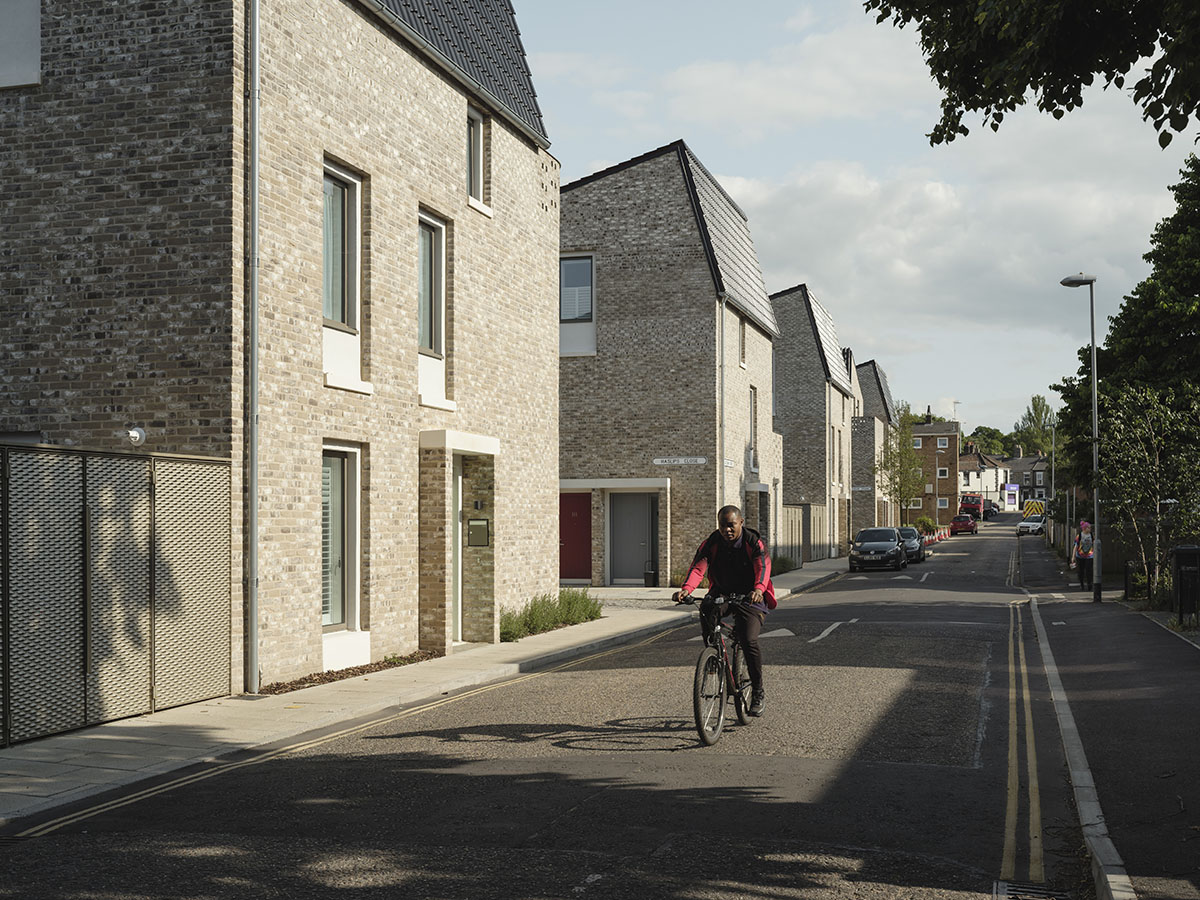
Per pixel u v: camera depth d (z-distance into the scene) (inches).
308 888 214.8
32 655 365.7
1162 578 880.9
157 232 462.0
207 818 269.4
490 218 710.5
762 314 1434.5
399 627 581.6
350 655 537.3
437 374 647.8
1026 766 332.2
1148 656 576.7
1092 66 292.0
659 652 636.1
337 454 543.8
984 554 2176.4
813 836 252.5
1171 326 1187.9
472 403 681.6
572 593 847.1
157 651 418.3
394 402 578.6
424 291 644.7
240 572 459.8
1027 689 485.7
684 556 1216.8
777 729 382.3
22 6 478.6
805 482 1964.8
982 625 763.4
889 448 2854.3
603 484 1218.6
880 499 2783.0
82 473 388.2
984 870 231.6
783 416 1973.4
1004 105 327.0
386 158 573.6
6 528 357.4
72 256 471.2
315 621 507.2
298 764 332.5
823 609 915.4
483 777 310.7
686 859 234.1
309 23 506.3
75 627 383.6
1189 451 885.2
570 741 362.6
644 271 1238.3
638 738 366.9
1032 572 1531.7
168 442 460.1
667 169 1240.8
